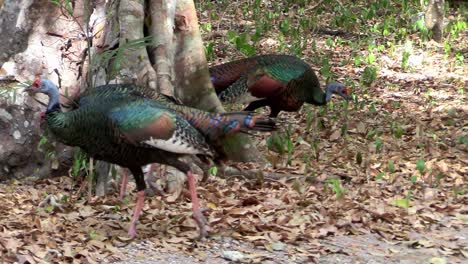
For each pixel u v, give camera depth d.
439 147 15.95
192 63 14.02
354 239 10.84
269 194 12.46
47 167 13.17
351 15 27.56
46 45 13.23
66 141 10.20
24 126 13.04
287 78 14.50
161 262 9.60
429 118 18.30
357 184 13.30
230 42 22.70
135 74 12.73
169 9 13.46
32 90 10.11
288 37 25.47
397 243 10.76
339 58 23.73
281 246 10.27
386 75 22.19
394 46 24.28
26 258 9.20
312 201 12.08
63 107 12.86
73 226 10.67
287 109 14.91
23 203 11.74
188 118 10.01
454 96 20.45
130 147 9.95
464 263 10.13
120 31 12.96
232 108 16.95
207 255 9.89
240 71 14.51
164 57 13.21
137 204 10.36
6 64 13.21
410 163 14.57
